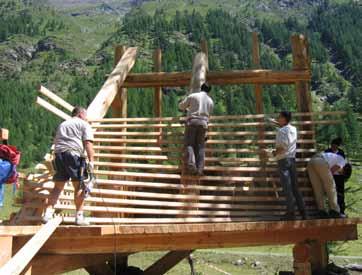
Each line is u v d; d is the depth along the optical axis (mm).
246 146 9492
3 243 5941
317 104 144750
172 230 6918
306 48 10008
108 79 10266
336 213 8133
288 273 9641
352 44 193875
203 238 7461
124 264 11227
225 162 8711
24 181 7445
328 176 8195
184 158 8594
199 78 9789
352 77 176375
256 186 8703
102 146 8797
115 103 10805
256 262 17281
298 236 7824
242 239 7598
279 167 7848
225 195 8703
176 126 8984
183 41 197500
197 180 8648
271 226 7258
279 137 7848
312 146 9078
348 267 14891
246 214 8227
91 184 7191
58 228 6762
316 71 176750
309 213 8461
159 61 10977
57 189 7219
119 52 11539
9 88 134500
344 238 8023
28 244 5809
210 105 8711
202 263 17453
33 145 100750
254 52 10352
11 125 103625
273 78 9969
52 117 116000
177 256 10539
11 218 7652
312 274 9016
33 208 7422
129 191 8453
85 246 7133
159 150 8836
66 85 196125
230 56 171625
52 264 7219
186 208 8234
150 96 63750
